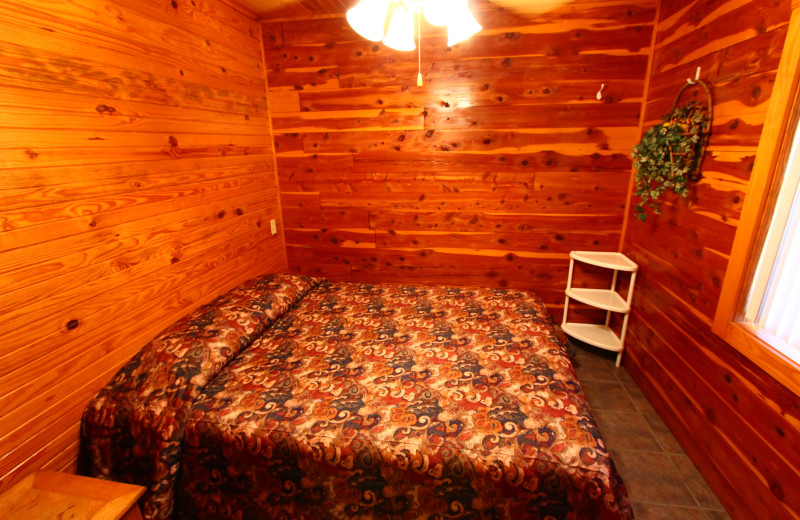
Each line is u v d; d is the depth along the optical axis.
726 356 1.52
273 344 1.79
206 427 1.31
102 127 1.43
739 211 1.45
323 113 2.70
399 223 2.88
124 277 1.56
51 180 1.26
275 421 1.30
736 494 1.45
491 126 2.57
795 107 1.21
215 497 1.35
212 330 1.67
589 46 2.35
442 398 1.39
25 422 1.21
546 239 2.74
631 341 2.45
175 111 1.81
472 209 2.76
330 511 1.28
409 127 2.65
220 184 2.20
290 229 3.03
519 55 2.42
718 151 1.60
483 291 2.42
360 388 1.46
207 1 2.03
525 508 1.16
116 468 1.37
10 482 1.18
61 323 1.31
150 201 1.68
